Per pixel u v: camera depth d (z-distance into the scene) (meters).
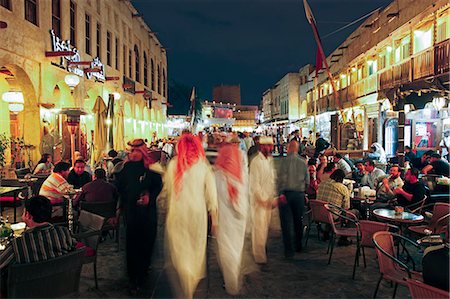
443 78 11.19
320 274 6.59
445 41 13.30
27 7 13.73
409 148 14.56
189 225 5.47
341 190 8.01
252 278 6.38
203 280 6.02
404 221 7.00
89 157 18.19
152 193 6.39
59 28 16.64
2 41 11.87
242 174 6.09
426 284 4.05
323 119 35.22
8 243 4.61
